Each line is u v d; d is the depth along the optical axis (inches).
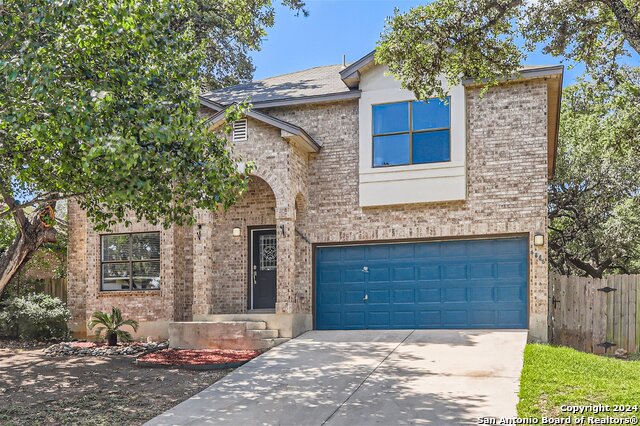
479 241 636.1
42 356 618.5
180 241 719.7
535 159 618.5
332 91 700.7
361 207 669.3
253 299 705.6
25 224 618.8
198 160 421.7
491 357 494.6
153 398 434.0
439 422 351.3
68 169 417.7
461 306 634.8
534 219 611.8
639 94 655.1
